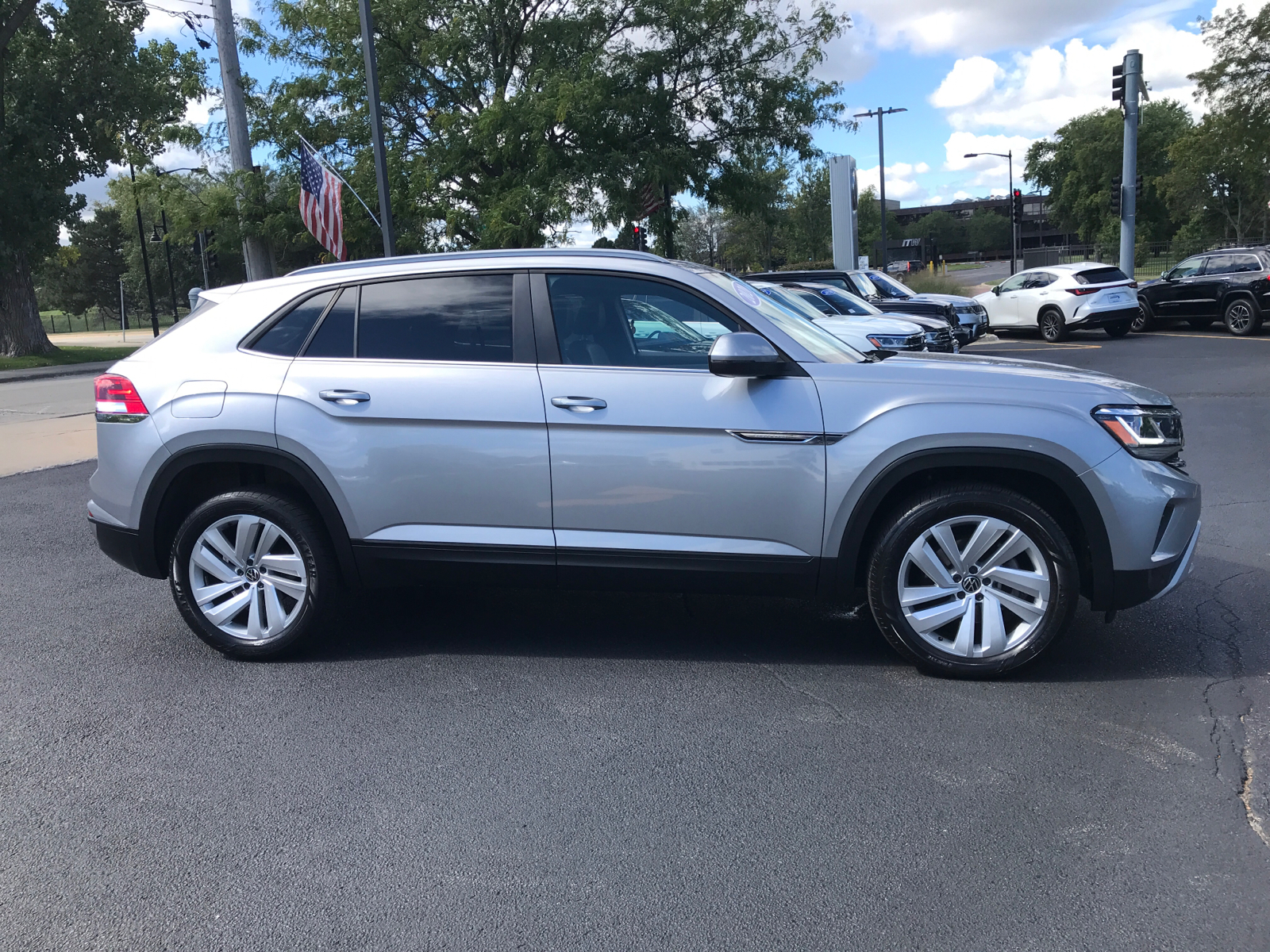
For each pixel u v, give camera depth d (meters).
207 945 2.47
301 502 4.39
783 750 3.48
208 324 4.50
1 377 26.30
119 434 4.45
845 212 27.16
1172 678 4.02
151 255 82.19
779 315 4.36
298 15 22.42
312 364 4.32
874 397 3.95
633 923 2.52
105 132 31.59
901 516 3.94
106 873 2.80
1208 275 20.41
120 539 4.50
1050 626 3.92
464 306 4.29
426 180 21.30
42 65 31.50
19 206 30.81
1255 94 34.72
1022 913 2.53
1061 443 3.80
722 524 4.03
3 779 3.37
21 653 4.61
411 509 4.23
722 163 24.78
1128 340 20.47
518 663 4.38
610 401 4.04
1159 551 3.88
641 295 4.19
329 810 3.13
